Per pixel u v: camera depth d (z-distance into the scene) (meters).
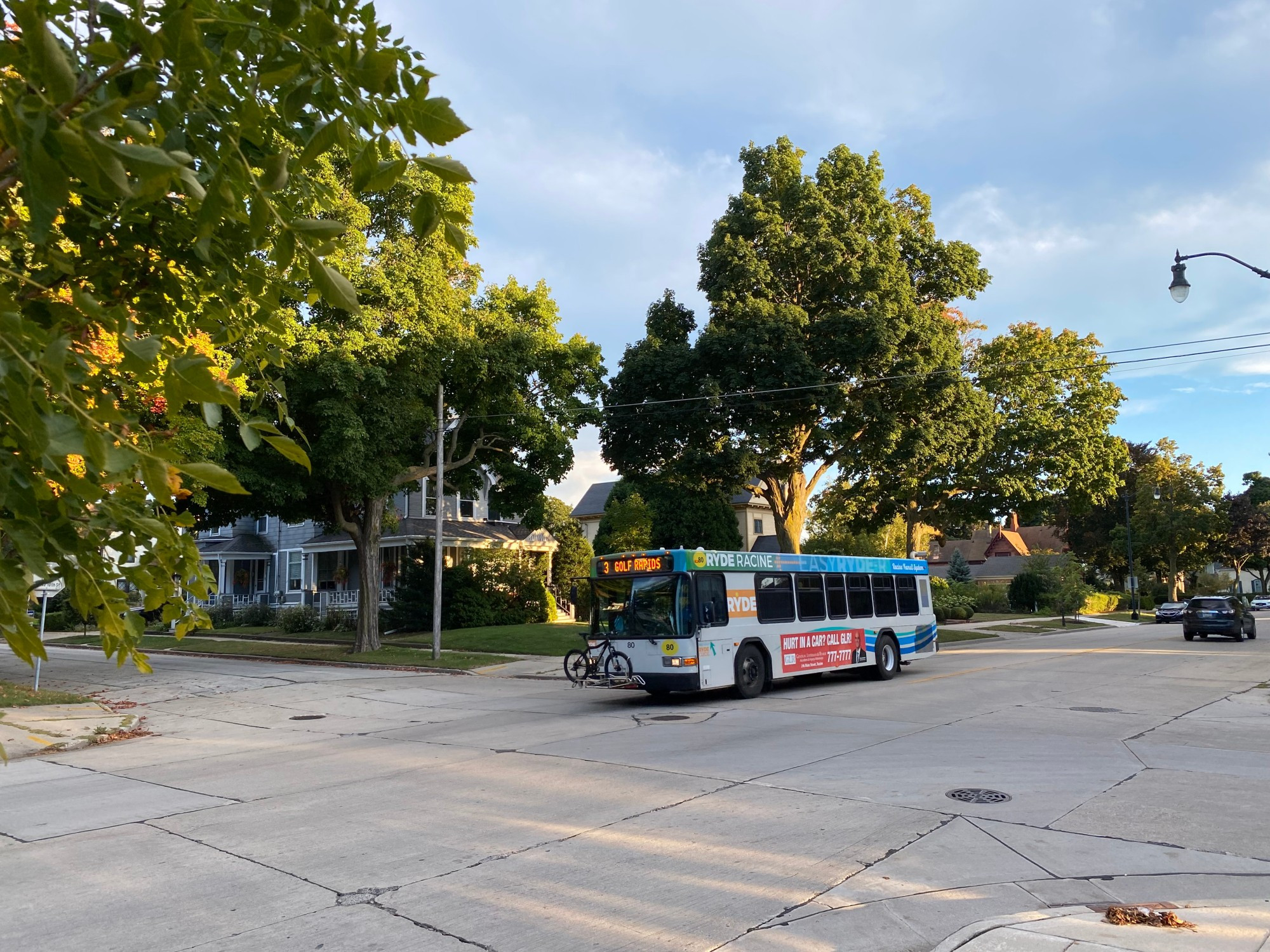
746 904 5.51
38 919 5.54
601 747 11.28
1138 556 69.44
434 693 19.28
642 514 40.53
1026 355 36.91
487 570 38.50
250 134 2.17
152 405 2.75
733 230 27.42
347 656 27.45
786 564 17.92
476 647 28.95
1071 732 11.90
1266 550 70.19
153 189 1.66
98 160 1.54
